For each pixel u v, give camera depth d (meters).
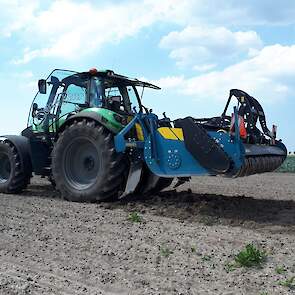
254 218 6.55
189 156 7.02
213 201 7.69
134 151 7.79
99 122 7.87
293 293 3.77
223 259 4.62
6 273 4.31
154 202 7.74
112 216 6.77
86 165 8.23
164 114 7.90
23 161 9.42
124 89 9.30
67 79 8.88
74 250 5.01
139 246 5.11
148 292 3.82
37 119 9.16
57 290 3.87
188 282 4.03
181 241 5.29
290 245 5.10
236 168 6.54
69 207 7.54
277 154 7.86
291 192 10.09
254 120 7.52
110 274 4.25
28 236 5.60
